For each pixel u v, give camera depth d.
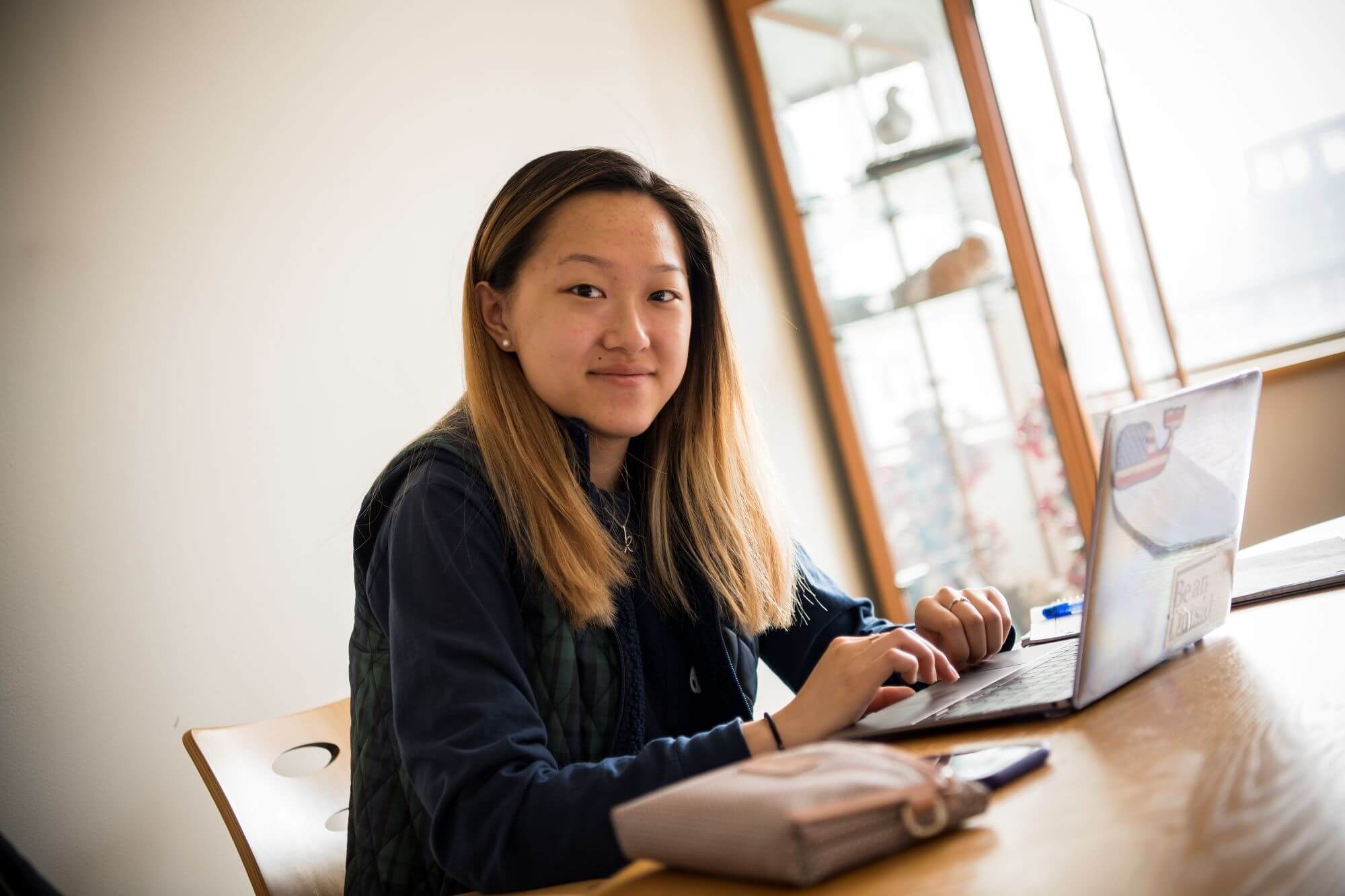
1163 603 0.91
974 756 0.74
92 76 1.96
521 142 2.80
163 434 1.93
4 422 1.74
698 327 1.40
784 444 3.35
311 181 2.27
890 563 3.45
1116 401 3.42
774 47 3.47
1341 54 3.53
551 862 0.83
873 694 0.89
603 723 1.17
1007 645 1.22
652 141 3.20
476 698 0.95
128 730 1.78
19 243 1.81
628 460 1.38
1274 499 3.51
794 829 0.54
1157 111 3.80
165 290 1.99
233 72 2.18
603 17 3.14
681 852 0.60
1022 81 3.39
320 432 2.18
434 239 2.52
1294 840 0.50
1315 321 3.62
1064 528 3.29
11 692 1.66
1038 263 3.25
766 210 3.59
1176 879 0.48
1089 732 0.76
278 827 1.33
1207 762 0.64
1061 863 0.52
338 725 1.46
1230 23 3.66
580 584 1.14
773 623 1.38
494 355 1.26
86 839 1.70
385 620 1.14
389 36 2.52
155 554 1.87
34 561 1.73
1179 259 3.82
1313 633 0.95
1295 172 3.62
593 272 1.22
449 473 1.15
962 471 3.39
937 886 0.52
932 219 3.34
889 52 3.34
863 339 3.45
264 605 2.02
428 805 0.91
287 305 2.17
